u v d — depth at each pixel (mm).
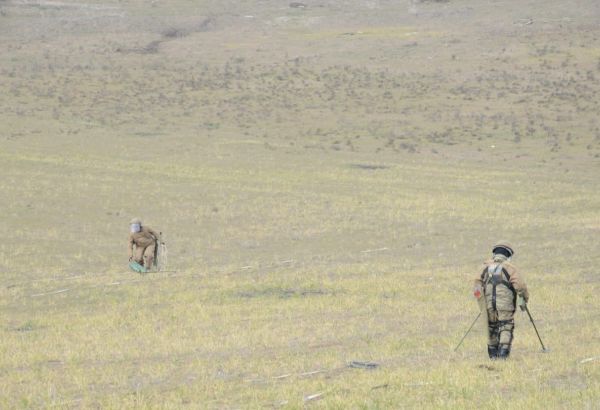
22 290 91125
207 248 119875
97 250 118312
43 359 54500
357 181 174625
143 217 141625
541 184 172125
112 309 78312
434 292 80125
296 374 45562
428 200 155250
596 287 79562
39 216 139750
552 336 55062
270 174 180125
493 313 46500
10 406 40719
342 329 62156
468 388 39125
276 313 72250
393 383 41469
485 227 131250
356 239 124562
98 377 47625
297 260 109312
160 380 46000
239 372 47406
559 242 114562
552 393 37500
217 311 74438
